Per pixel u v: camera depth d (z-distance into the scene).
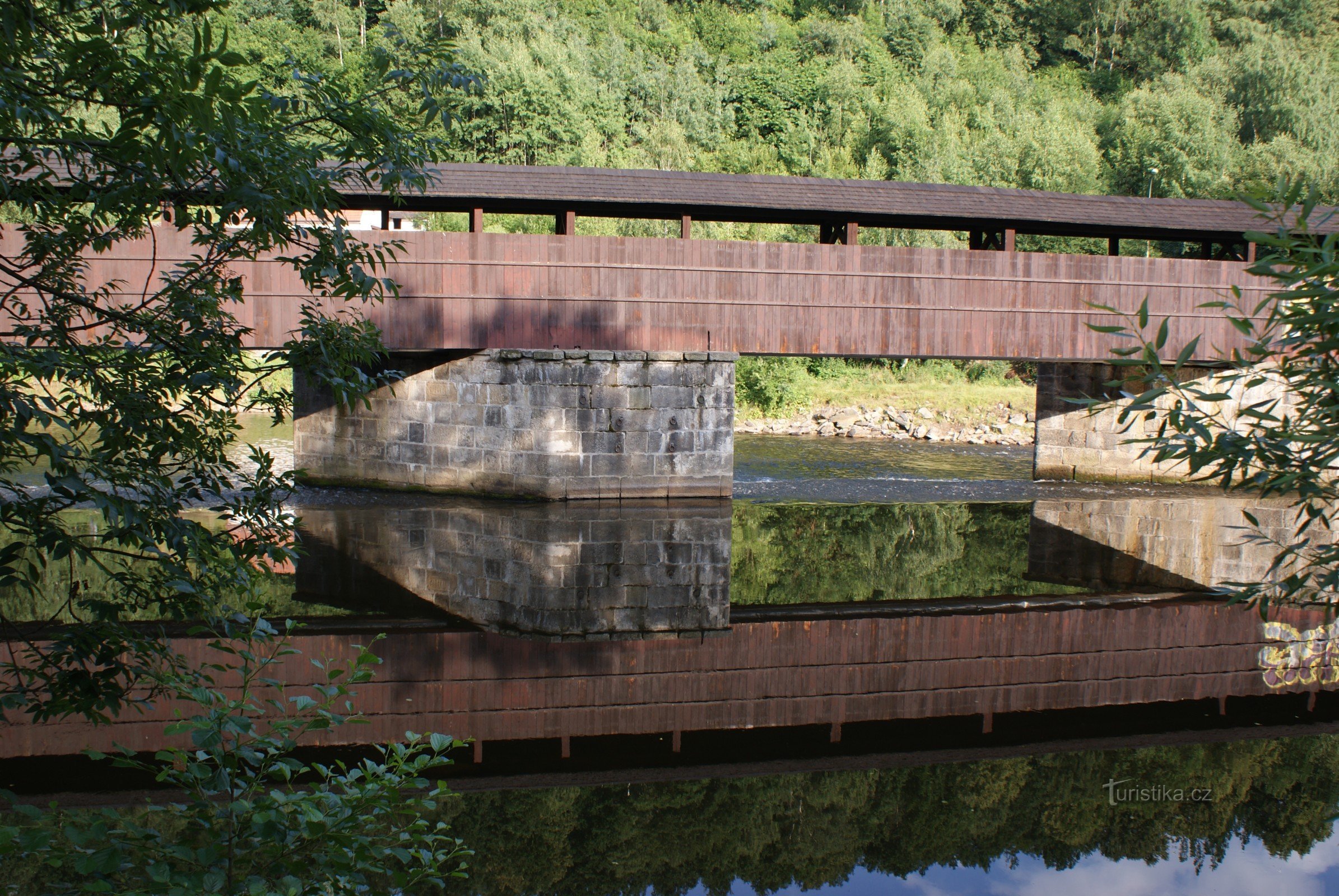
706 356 14.98
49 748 5.55
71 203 3.01
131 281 13.58
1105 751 5.99
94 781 5.03
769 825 4.90
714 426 15.16
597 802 5.18
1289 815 5.07
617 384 14.70
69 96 2.46
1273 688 7.23
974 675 7.48
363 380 3.25
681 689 7.03
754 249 15.38
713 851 4.60
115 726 5.95
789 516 14.53
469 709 6.47
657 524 13.31
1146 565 11.60
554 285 14.92
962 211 15.48
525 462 14.77
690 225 15.34
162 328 3.11
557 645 7.84
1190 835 4.83
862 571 11.18
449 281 14.65
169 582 3.12
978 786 5.43
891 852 4.61
